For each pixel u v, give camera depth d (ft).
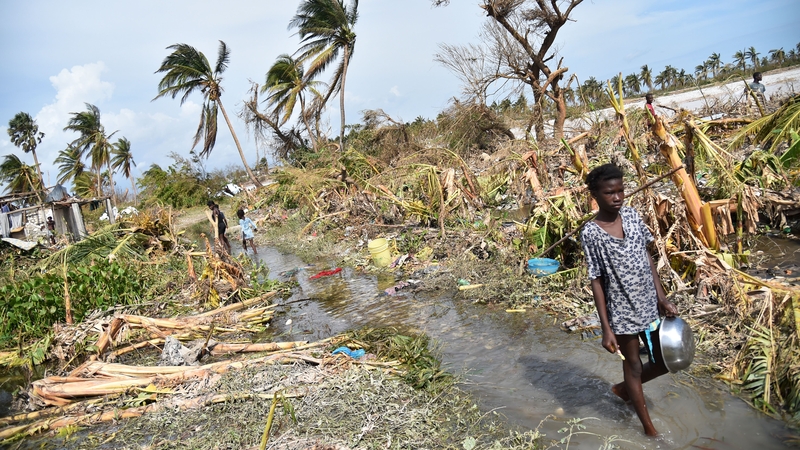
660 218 17.92
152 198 118.52
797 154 20.30
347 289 25.94
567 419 11.17
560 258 21.26
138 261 34.94
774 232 20.99
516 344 15.58
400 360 15.42
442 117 58.70
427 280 23.80
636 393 10.16
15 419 15.15
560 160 34.55
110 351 20.36
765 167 21.79
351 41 89.30
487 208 35.27
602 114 41.16
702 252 15.71
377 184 43.65
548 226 22.12
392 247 31.07
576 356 14.07
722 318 13.87
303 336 19.72
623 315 9.93
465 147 57.00
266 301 25.34
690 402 11.02
